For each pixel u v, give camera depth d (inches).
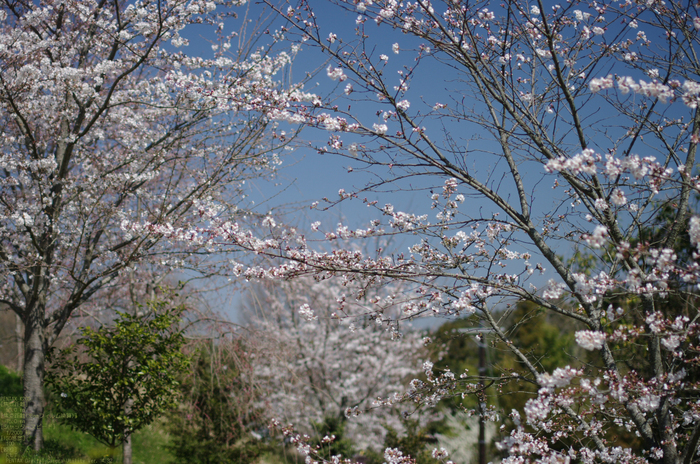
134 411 338.6
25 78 268.7
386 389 636.1
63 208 317.1
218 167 324.8
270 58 314.2
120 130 346.3
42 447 322.7
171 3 286.4
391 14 152.7
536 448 142.7
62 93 309.4
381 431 613.6
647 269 152.8
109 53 334.0
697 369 166.1
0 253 313.4
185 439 457.1
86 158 340.5
